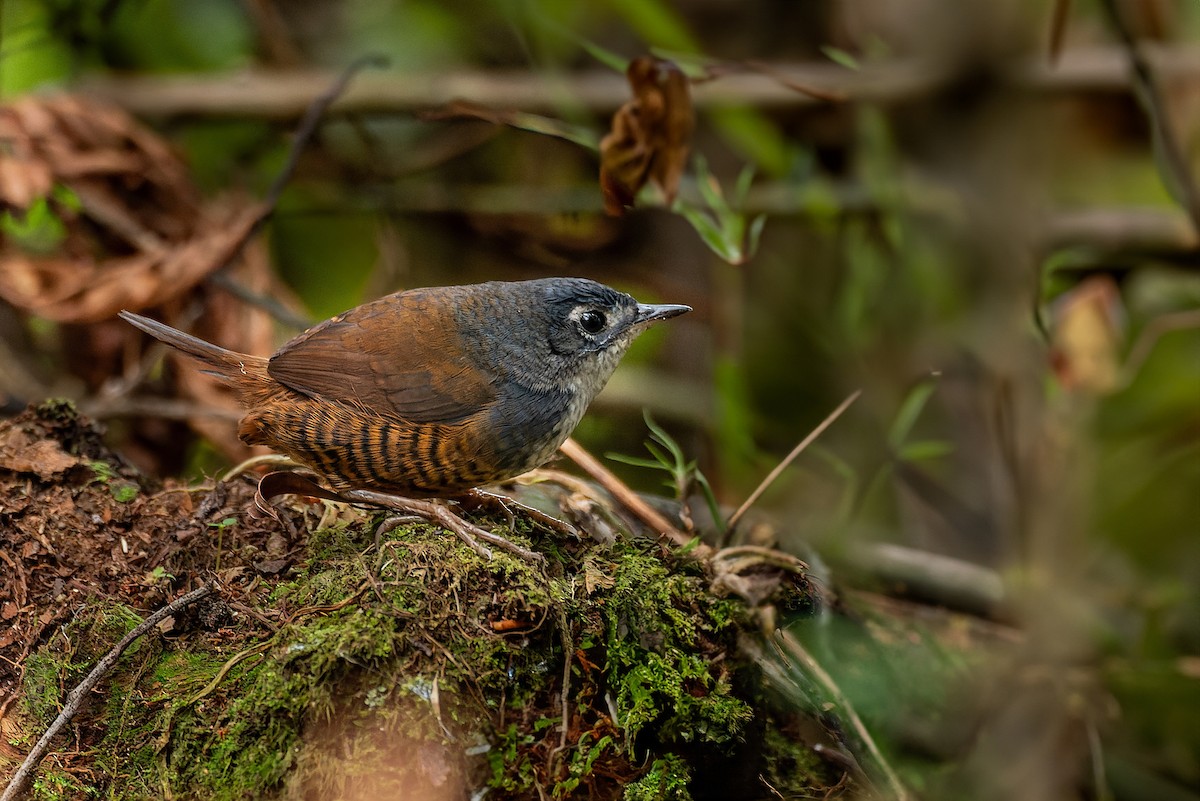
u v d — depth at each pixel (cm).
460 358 773
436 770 646
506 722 671
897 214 1094
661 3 1136
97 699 689
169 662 701
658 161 887
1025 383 1127
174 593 737
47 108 1041
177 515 780
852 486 1001
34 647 709
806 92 935
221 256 1049
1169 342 1179
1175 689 995
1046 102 1186
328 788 641
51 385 1128
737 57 1276
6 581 729
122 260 1045
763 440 1214
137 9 1230
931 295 1112
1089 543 1114
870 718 870
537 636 685
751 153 1179
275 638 679
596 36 1283
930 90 1159
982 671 988
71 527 756
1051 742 973
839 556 996
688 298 1243
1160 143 989
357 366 763
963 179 1182
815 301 1261
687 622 722
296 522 780
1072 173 1357
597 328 830
